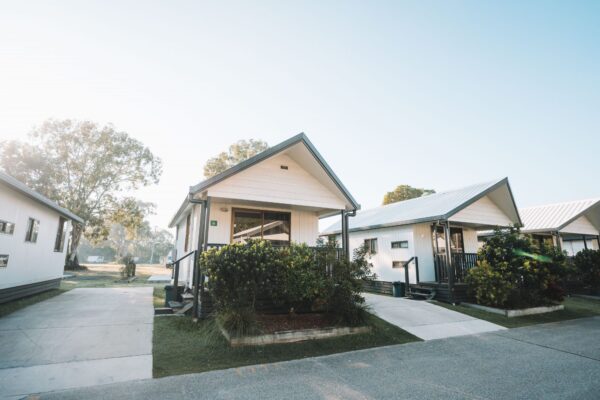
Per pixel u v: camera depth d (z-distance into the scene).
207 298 7.75
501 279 10.27
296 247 7.92
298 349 6.20
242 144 29.41
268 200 9.66
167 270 33.97
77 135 27.81
